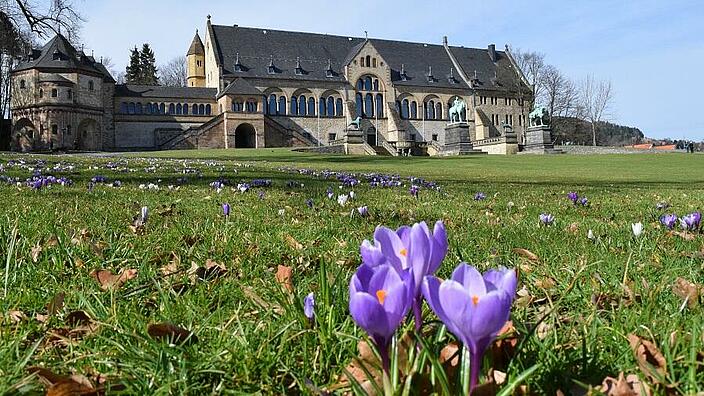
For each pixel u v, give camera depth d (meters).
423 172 25.03
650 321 2.09
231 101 74.38
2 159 20.34
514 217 6.67
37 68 69.00
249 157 43.41
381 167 30.22
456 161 41.28
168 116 77.19
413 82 89.19
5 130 73.94
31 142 70.12
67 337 2.02
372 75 85.81
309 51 85.94
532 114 69.19
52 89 68.94
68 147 69.62
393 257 1.25
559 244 4.10
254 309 2.35
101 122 73.00
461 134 69.75
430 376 1.30
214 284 2.76
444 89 90.81
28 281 2.76
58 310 2.34
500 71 96.38
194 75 93.25
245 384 1.65
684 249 3.94
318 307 2.17
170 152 56.25
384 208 7.35
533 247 3.98
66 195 7.92
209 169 17.91
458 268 1.04
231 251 3.66
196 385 1.62
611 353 1.79
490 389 1.09
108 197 7.93
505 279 1.04
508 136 69.75
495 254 3.61
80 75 70.88
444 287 0.96
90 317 2.21
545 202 9.41
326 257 3.53
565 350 1.77
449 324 0.99
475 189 12.73
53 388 1.49
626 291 2.59
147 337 1.81
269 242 4.03
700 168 33.56
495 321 0.94
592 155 54.50
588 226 5.45
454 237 4.35
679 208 8.45
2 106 76.25
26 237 3.84
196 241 3.95
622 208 8.32
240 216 5.79
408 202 8.65
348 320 2.00
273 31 86.69
